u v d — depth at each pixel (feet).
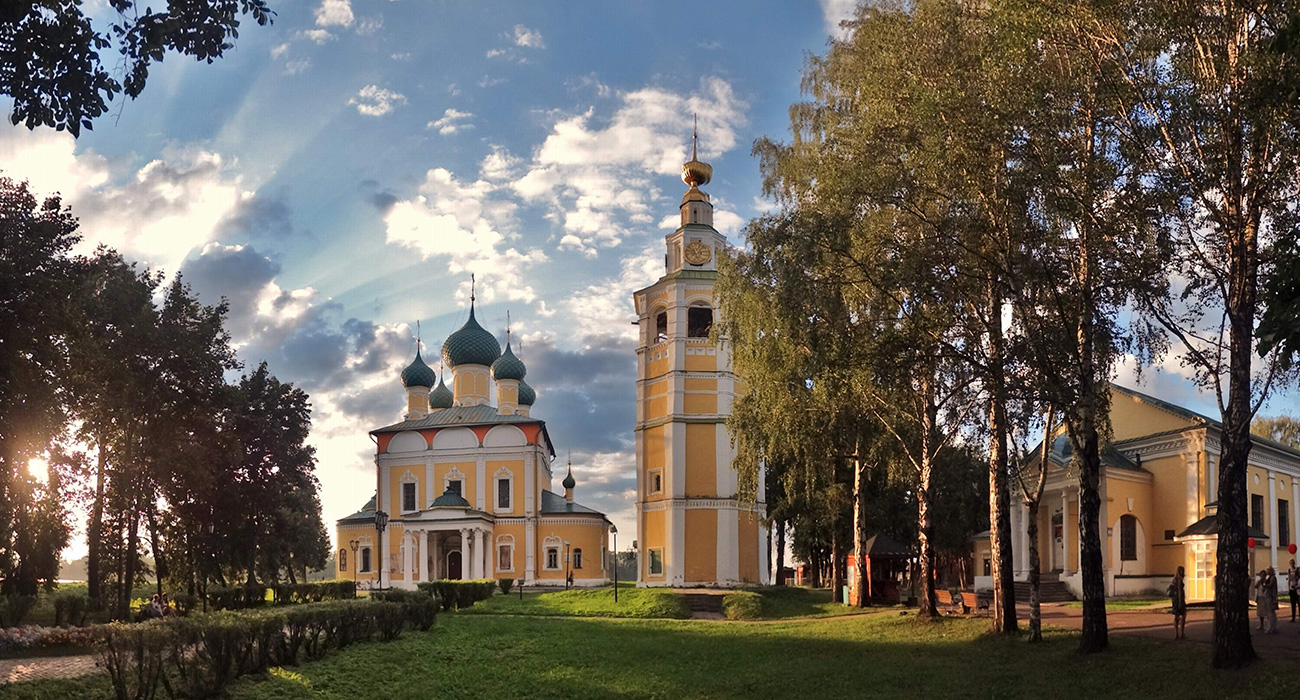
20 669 64.95
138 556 173.17
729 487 185.37
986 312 82.79
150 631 56.85
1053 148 67.77
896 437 110.73
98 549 139.74
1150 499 145.07
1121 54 64.90
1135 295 69.82
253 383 187.32
